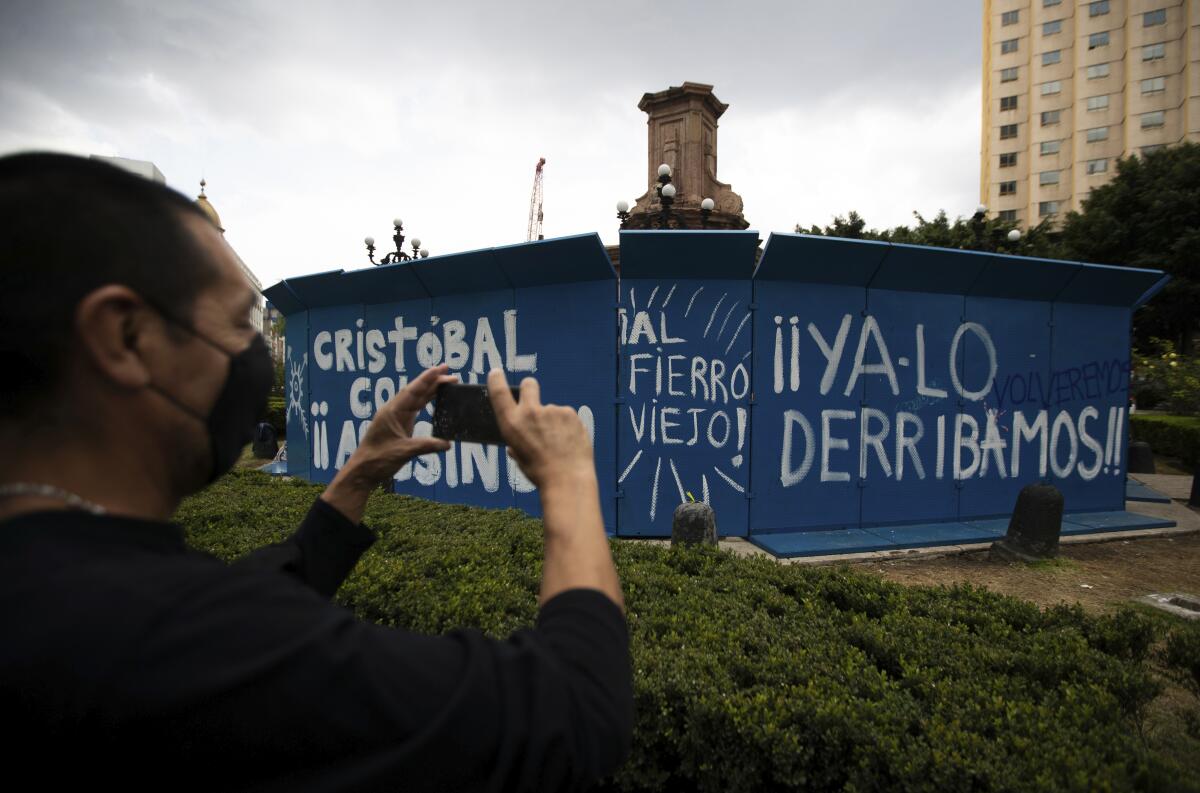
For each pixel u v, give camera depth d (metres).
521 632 0.74
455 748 0.60
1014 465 7.96
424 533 4.06
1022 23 61.53
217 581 0.62
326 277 8.76
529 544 3.76
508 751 0.61
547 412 0.92
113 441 0.69
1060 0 58.84
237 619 0.59
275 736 0.57
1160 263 24.78
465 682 0.63
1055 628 2.74
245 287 0.83
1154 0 53.03
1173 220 24.56
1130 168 27.02
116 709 0.54
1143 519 8.02
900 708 1.98
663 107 16.98
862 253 6.90
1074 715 1.93
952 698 2.08
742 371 6.87
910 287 7.36
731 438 6.89
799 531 7.07
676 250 6.62
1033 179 60.19
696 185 16.67
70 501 0.66
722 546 6.67
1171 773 1.67
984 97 66.88
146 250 0.67
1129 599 5.47
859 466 7.25
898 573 6.11
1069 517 8.15
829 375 7.11
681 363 6.85
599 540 0.83
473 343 7.71
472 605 2.68
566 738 0.64
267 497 5.13
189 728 0.56
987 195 63.78
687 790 2.05
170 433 0.72
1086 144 57.12
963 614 2.83
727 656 2.31
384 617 2.68
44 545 0.60
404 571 3.11
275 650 0.58
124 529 0.66
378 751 0.60
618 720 0.69
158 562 0.64
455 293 7.81
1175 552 6.93
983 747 1.77
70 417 0.66
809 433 7.06
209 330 0.74
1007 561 6.51
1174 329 26.23
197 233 0.74
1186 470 12.73
